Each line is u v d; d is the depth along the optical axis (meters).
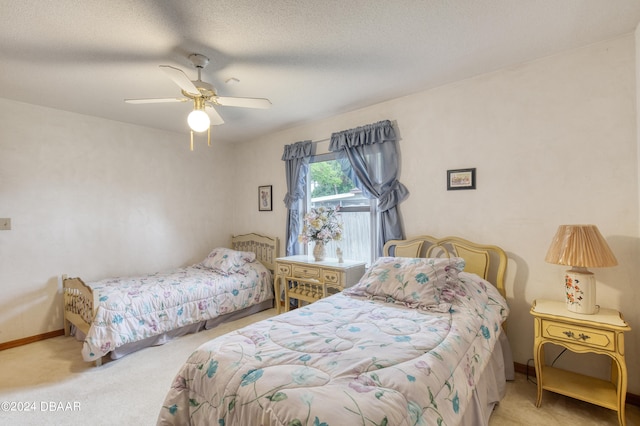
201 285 3.46
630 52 2.07
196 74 2.50
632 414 1.97
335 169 3.74
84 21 1.80
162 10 1.72
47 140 3.29
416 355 1.42
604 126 2.16
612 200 2.14
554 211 2.35
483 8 1.77
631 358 2.08
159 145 4.16
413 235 3.05
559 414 1.99
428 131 2.94
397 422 1.06
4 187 3.05
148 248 4.05
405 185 3.09
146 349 3.00
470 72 2.59
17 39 1.98
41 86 2.73
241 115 3.60
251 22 1.85
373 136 3.17
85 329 2.85
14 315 3.10
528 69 2.43
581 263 1.92
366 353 1.43
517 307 2.50
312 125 3.89
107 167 3.71
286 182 4.21
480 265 2.59
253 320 3.78
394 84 2.79
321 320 1.89
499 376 2.14
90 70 2.42
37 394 2.27
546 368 2.32
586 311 1.99
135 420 1.99
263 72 2.50
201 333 3.39
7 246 3.07
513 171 2.51
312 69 2.46
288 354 1.45
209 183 4.71
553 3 1.74
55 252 3.34
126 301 2.88
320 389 1.17
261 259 4.53
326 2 1.69
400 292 2.18
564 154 2.30
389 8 1.75
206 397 1.40
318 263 3.35
